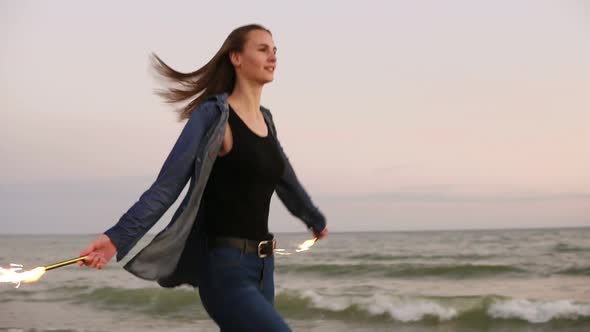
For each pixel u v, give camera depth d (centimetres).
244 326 235
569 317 1116
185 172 222
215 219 240
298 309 1246
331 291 1697
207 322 1136
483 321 1123
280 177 268
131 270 222
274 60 254
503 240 5725
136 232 208
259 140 246
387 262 2900
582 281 1906
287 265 2433
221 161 239
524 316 1138
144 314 1270
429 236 8569
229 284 238
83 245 7612
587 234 7669
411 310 1193
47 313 1296
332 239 8375
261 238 246
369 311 1203
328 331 1046
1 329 1065
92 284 1880
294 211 300
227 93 262
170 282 254
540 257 3067
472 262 2794
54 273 2400
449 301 1230
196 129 227
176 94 263
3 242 9700
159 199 214
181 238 228
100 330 1038
